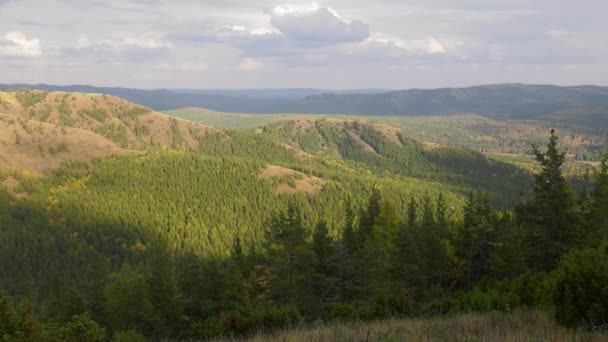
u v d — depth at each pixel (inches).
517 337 327.0
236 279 1739.7
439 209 2412.6
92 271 2896.2
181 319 1568.7
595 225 1379.2
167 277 1690.5
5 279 4670.3
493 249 1526.8
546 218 1251.8
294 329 475.8
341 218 6633.9
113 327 1508.4
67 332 404.2
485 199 1651.1
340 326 432.1
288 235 1708.9
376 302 671.8
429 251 1551.4
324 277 1542.8
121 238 6382.9
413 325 432.8
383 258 1593.3
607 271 378.0
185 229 6756.9
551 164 1277.1
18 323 383.6
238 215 7480.3
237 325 580.7
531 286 590.2
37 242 5767.7
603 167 1393.9
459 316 497.0
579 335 330.0
